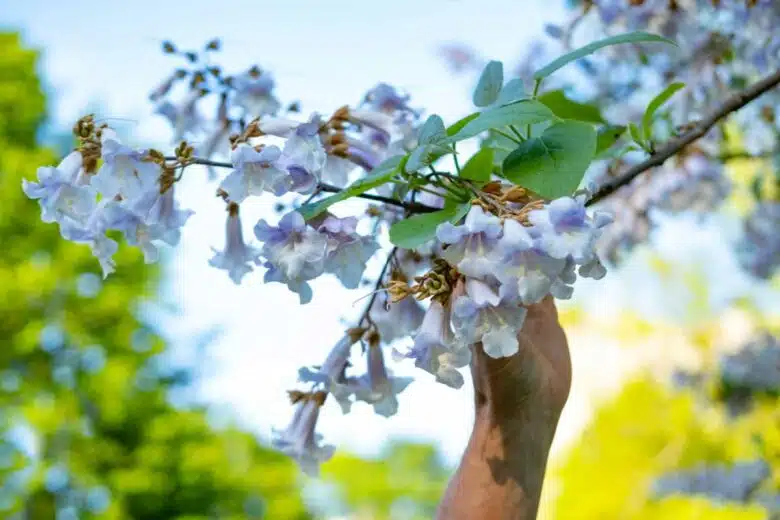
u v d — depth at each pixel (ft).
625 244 5.47
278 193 3.11
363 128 3.63
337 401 3.44
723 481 7.01
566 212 2.81
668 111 4.80
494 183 3.14
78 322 23.86
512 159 3.14
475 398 3.55
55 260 23.40
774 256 6.60
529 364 3.47
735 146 5.87
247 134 3.26
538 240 2.81
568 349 3.62
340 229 3.11
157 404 26.09
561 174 3.06
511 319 2.90
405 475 47.11
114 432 26.02
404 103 3.66
